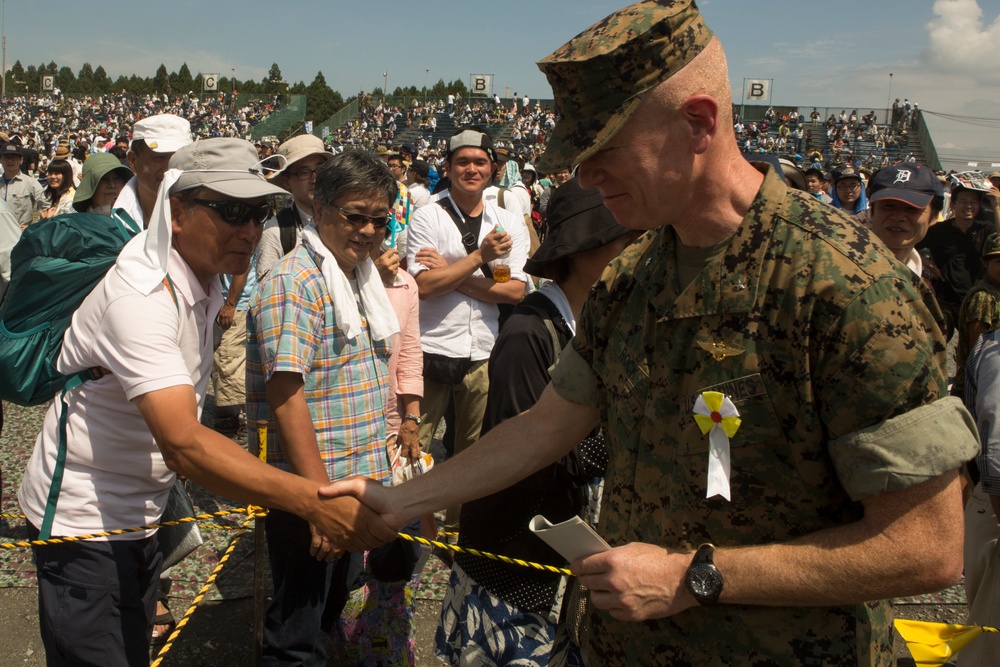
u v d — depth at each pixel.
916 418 1.25
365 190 2.45
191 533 2.59
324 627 2.60
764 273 1.34
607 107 1.33
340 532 2.06
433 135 42.81
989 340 2.46
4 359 2.07
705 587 1.36
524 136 42.19
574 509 2.13
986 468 2.36
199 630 3.31
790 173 3.58
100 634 2.10
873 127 41.75
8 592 3.53
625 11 1.36
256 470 2.03
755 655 1.41
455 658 2.23
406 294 3.34
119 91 112.00
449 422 4.64
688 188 1.37
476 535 2.13
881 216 3.94
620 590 1.43
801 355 1.30
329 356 2.46
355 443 2.52
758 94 44.38
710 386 1.39
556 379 1.76
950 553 1.28
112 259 2.18
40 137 42.84
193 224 2.08
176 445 1.97
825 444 1.34
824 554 1.30
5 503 4.33
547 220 2.30
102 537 2.10
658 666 1.53
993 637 2.64
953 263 6.27
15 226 4.09
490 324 4.13
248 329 2.50
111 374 2.06
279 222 4.47
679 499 1.47
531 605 2.10
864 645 1.42
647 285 1.51
